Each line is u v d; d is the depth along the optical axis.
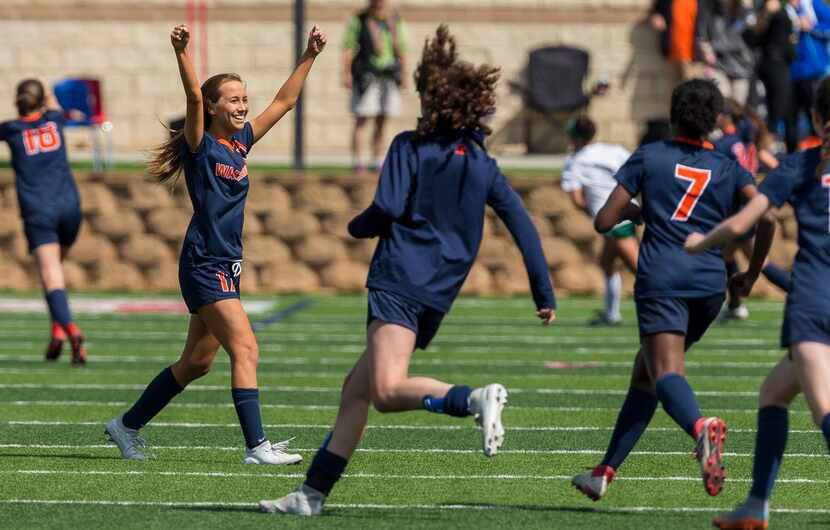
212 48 79.62
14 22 80.00
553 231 58.50
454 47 21.17
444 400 19.67
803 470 26.66
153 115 79.94
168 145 25.95
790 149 59.34
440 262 20.64
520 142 77.31
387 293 20.58
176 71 79.94
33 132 38.97
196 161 25.50
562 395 36.06
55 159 39.25
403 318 20.53
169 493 24.34
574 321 51.91
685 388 21.09
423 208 20.77
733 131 43.62
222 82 25.48
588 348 45.38
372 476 25.95
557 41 78.31
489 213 59.12
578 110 76.25
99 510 22.91
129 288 59.72
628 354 44.06
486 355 43.81
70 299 57.62
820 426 18.89
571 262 58.62
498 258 59.28
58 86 67.94
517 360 42.72
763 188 19.78
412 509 23.06
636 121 78.25
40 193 39.16
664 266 21.73
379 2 60.84
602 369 40.84
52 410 33.72
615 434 22.55
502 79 77.88
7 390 36.72
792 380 20.39
